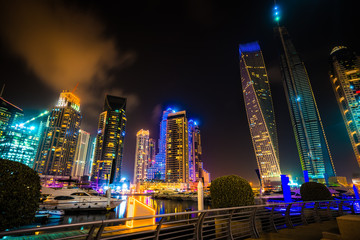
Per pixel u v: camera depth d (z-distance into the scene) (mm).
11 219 5863
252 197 9945
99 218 31109
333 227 10133
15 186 6020
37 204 6637
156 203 80000
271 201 40656
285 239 7859
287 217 10289
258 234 8219
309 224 11039
